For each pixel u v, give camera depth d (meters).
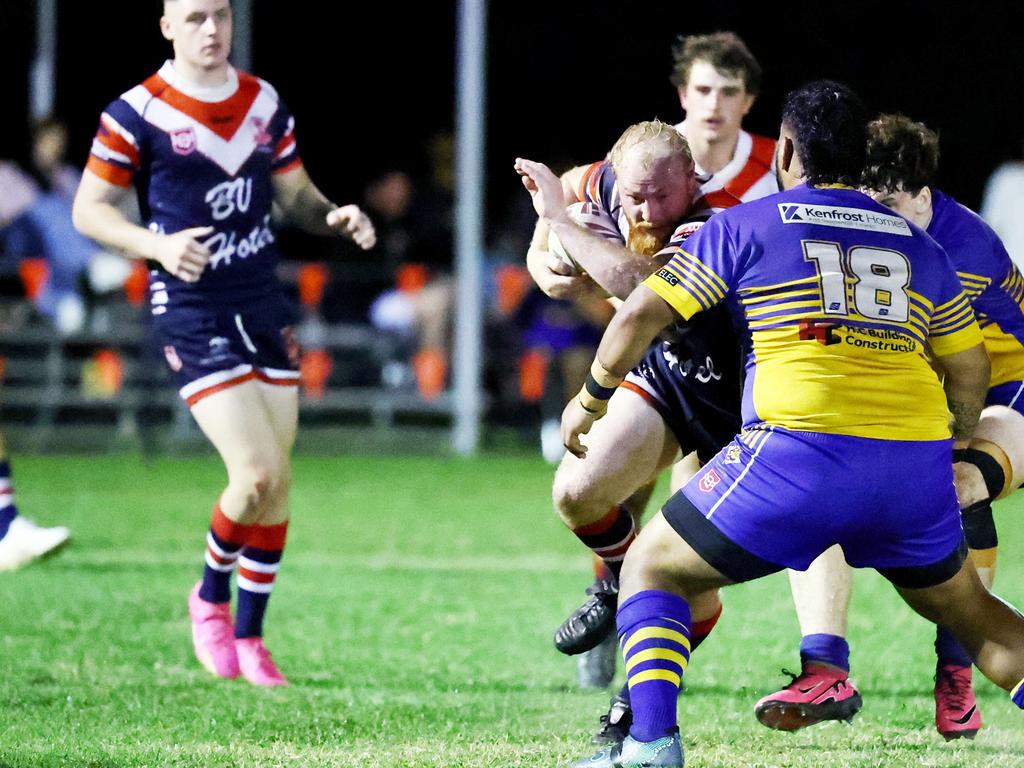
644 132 14.49
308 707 16.95
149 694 17.58
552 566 27.92
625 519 15.85
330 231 20.91
